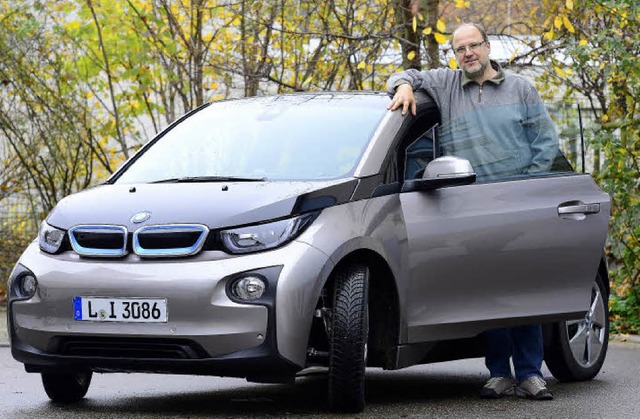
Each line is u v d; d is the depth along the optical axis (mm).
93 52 18406
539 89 17719
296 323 7949
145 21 17625
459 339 9430
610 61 15383
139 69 18266
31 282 8430
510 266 9250
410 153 9180
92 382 10500
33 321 8367
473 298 9109
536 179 9477
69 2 18203
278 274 7934
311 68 17375
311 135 9234
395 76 9688
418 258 8789
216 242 8055
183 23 17984
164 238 8102
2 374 10820
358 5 16953
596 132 15164
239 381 10781
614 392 9922
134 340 8078
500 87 9664
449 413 8578
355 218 8383
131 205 8414
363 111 9422
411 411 8633
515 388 9555
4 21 17969
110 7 17969
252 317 7902
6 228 18156
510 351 9641
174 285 7965
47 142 18109
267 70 17234
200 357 7973
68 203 8719
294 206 8164
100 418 8242
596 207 9734
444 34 15875
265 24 16562
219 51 17734
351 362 8195
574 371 10570
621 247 15594
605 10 15391
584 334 10695
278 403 9094
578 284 9625
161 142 9797
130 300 8039
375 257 8531
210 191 8430
